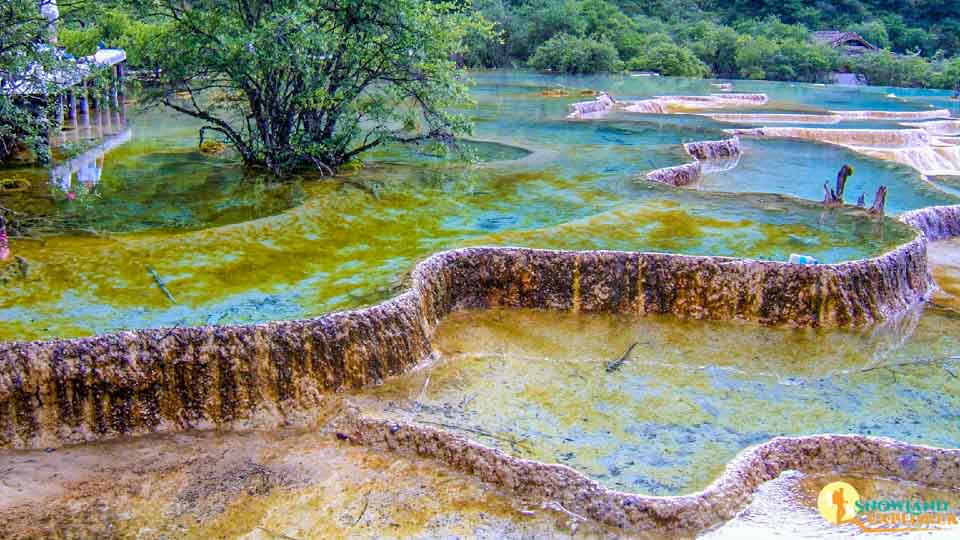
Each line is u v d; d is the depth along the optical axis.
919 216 15.12
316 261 11.01
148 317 8.97
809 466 7.93
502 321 10.96
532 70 55.94
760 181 18.97
